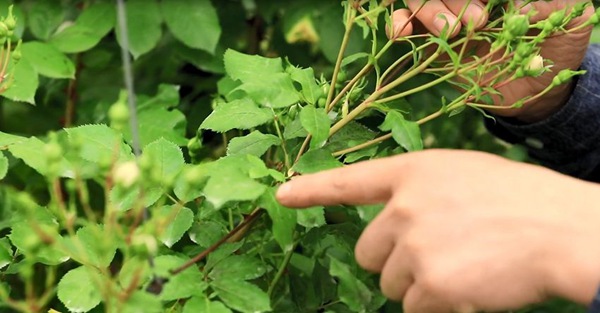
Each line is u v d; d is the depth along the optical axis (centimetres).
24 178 102
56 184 66
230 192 66
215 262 73
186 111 118
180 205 67
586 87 94
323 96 80
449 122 117
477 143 121
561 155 100
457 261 62
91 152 74
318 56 119
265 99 76
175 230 73
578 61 92
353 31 104
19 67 93
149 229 65
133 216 74
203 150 85
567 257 61
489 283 62
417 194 64
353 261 79
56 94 122
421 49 79
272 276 84
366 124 94
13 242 75
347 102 78
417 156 65
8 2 100
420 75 111
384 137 77
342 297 74
